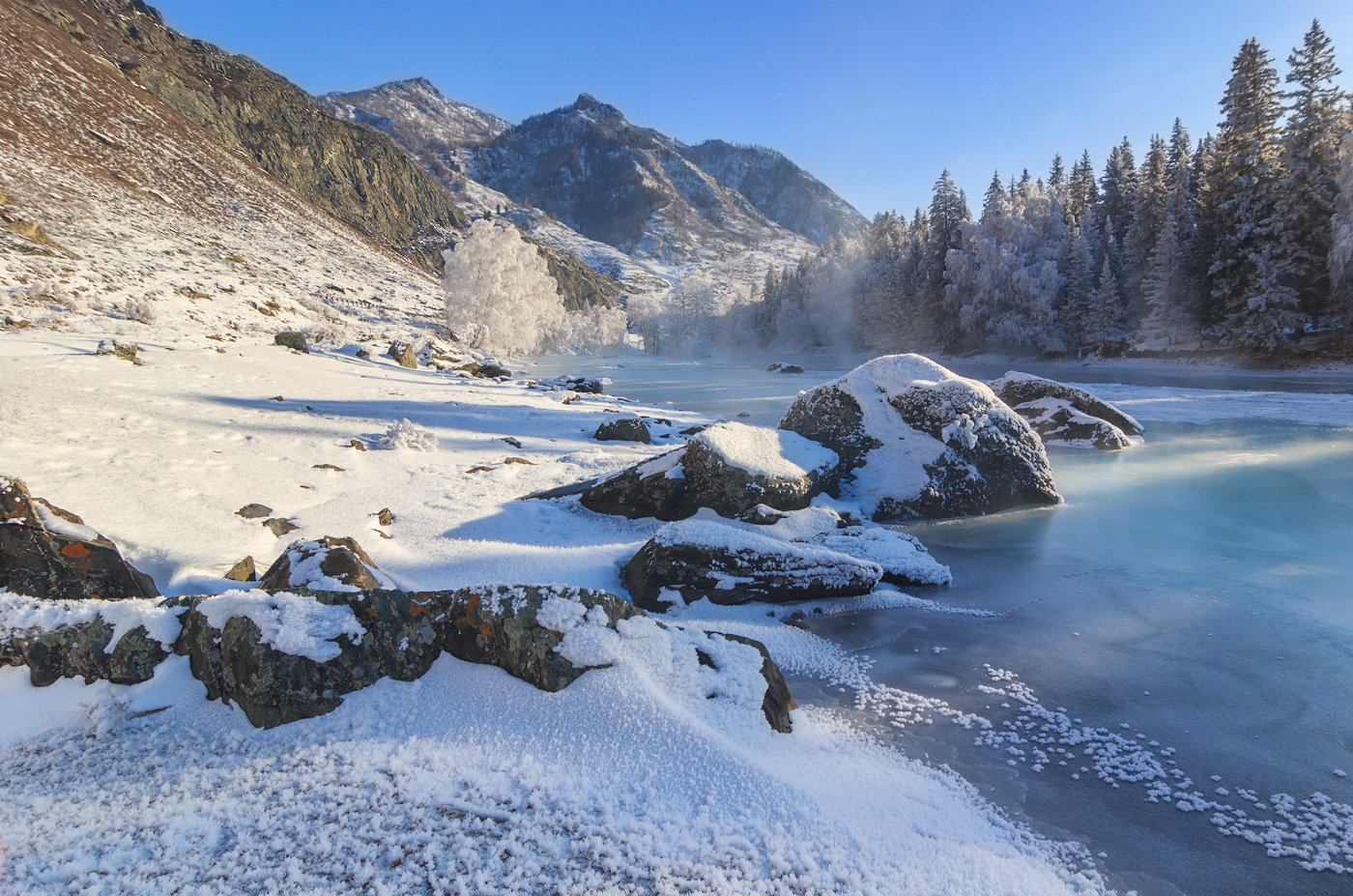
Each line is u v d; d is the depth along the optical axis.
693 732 3.57
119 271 34.41
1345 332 37.19
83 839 2.70
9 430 9.06
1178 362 44.41
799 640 6.01
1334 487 12.08
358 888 2.46
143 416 11.42
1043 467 11.59
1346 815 3.57
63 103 69.50
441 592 4.42
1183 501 11.52
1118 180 67.38
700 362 81.75
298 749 3.38
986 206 60.22
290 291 53.31
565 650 3.97
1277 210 38.81
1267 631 6.17
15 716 3.59
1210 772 3.96
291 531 7.73
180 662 3.97
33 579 5.04
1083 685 5.13
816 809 3.15
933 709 4.71
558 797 3.06
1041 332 54.19
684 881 2.63
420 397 19.06
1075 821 3.47
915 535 9.95
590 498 10.16
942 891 2.72
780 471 9.77
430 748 3.41
